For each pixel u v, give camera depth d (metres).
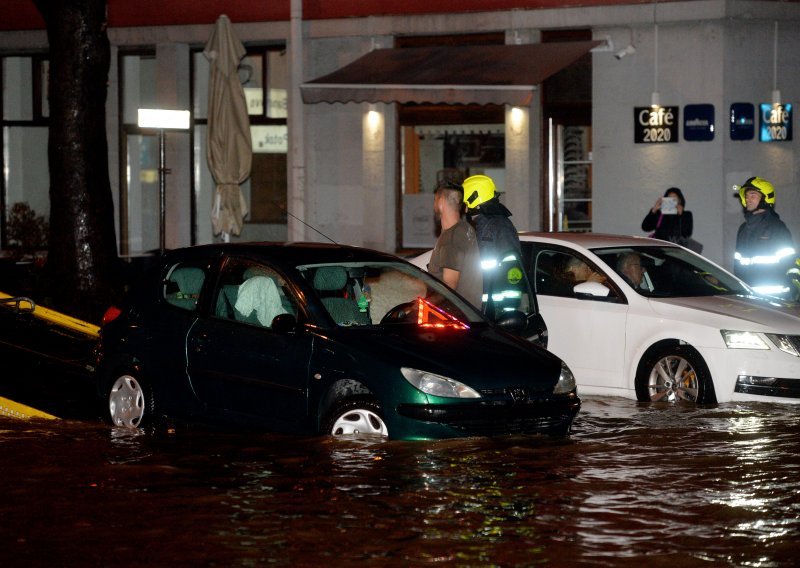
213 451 11.80
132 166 32.25
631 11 26.81
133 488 10.39
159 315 13.45
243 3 30.12
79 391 15.30
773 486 10.45
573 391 12.37
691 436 12.61
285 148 30.58
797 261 17.97
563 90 27.77
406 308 12.83
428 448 11.41
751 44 26.42
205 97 31.41
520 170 27.95
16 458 11.63
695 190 26.58
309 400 11.96
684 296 15.80
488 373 11.74
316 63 29.58
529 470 10.90
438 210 14.01
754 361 14.68
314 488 10.28
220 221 29.78
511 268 14.62
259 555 8.49
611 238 16.77
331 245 13.43
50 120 24.12
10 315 19.98
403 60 26.62
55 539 8.91
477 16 28.05
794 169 26.86
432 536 8.94
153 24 31.11
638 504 9.84
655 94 26.62
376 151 29.19
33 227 30.97
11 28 32.53
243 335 12.59
